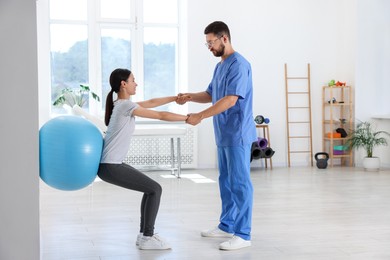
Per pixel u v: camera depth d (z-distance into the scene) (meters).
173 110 8.53
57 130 3.15
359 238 4.07
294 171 8.05
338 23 8.81
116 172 3.57
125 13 8.39
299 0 8.66
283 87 8.67
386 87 8.60
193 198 5.80
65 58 8.22
